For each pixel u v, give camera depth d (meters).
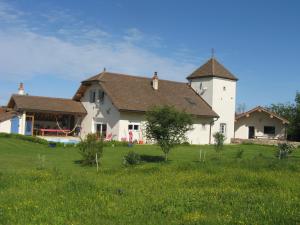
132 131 43.16
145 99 45.34
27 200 11.85
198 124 48.91
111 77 46.44
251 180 16.03
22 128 44.03
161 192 13.67
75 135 48.31
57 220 9.75
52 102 46.84
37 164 23.89
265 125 56.56
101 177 17.95
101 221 9.84
